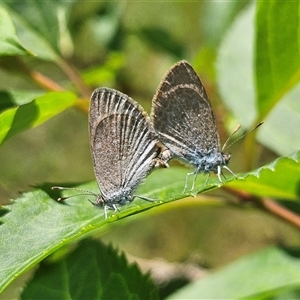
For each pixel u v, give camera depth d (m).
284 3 0.29
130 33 0.35
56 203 0.29
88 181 0.30
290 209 0.31
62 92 0.29
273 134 0.31
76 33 0.34
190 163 0.30
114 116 0.29
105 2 0.34
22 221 0.28
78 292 0.28
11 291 0.34
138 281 0.28
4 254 0.28
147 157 0.30
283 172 0.29
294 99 0.31
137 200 0.30
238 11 0.33
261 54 0.30
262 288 0.30
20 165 0.56
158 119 0.30
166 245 0.50
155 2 0.42
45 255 0.28
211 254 0.47
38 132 0.57
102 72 0.33
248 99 0.32
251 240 0.46
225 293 0.30
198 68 0.33
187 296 0.30
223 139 0.32
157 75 0.40
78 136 0.57
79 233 0.28
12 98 0.30
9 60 0.31
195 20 0.41
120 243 0.51
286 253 0.30
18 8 0.32
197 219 0.49
